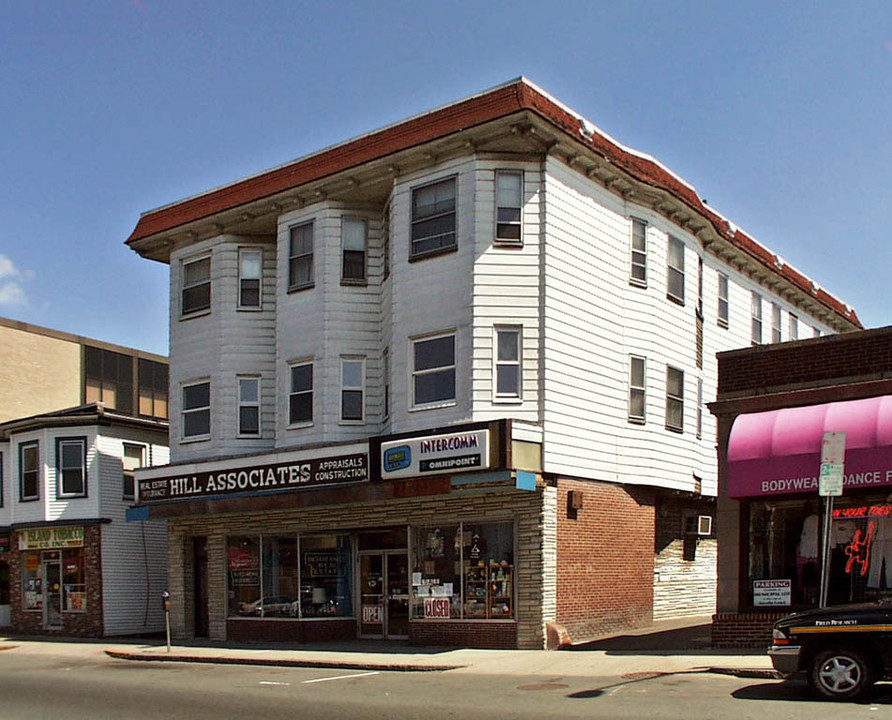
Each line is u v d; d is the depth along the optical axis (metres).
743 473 16.92
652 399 24.02
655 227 24.77
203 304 27.53
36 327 41.56
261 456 24.02
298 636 23.97
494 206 21.59
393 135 23.02
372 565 23.53
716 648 17.55
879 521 16.11
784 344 17.72
